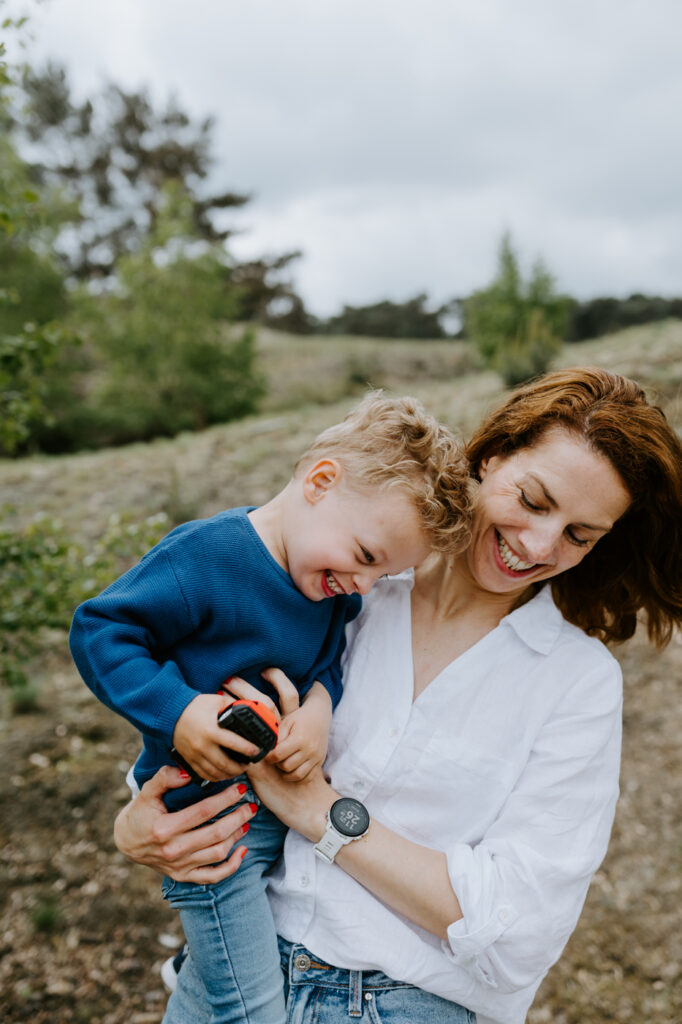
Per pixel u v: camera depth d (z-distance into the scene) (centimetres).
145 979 321
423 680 148
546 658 143
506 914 124
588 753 137
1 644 340
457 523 136
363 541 134
